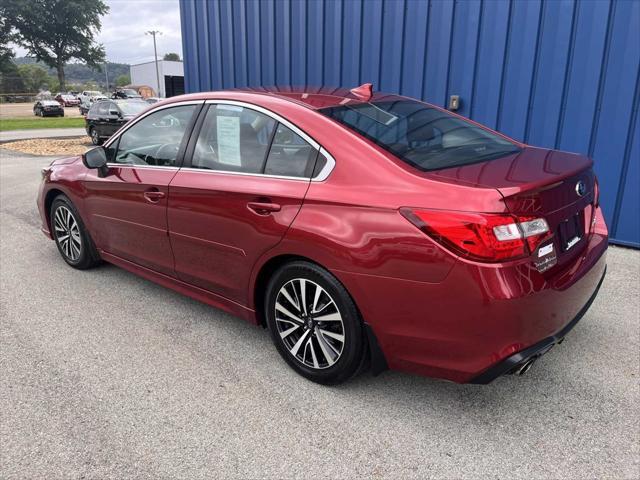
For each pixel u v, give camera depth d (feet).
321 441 7.88
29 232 19.42
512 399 8.89
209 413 8.54
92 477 7.16
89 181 13.34
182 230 10.89
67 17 287.07
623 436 7.96
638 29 15.48
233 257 9.96
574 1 16.42
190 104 11.30
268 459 7.50
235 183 9.74
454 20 18.97
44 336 11.18
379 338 8.11
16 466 7.36
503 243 6.90
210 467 7.36
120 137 12.84
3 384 9.34
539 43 17.35
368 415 8.48
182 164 11.04
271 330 9.79
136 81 224.94
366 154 8.38
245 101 10.24
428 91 20.20
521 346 7.16
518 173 7.95
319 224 8.37
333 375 8.93
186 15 28.43
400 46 20.49
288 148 9.29
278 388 9.25
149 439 7.93
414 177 7.78
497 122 18.78
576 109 17.07
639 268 15.07
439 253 7.21
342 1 21.74
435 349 7.64
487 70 18.61
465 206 7.07
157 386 9.32
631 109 16.06
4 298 13.19
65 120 108.37
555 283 7.49
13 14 271.28
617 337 11.00
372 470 7.29
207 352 10.53
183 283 11.55
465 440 7.88
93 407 8.70
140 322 11.86
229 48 26.61
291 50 23.98
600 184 17.11
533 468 7.31
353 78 22.15
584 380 9.44
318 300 8.82
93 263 14.96
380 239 7.71
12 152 50.49
